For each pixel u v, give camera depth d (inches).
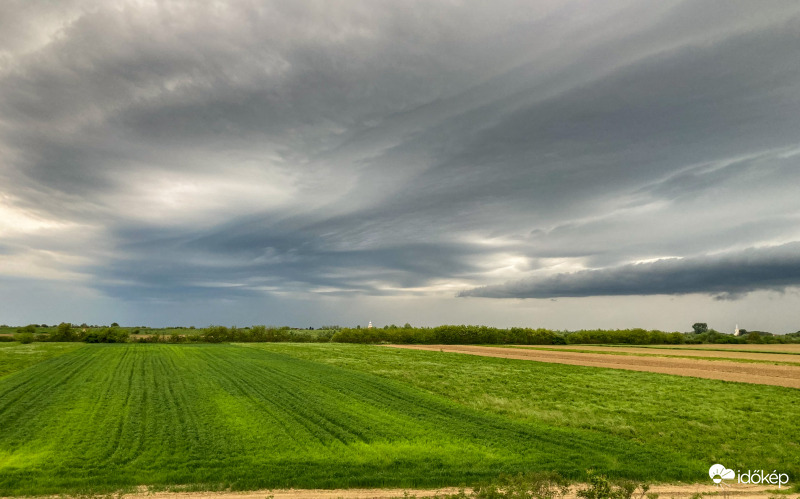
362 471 557.0
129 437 663.1
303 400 975.6
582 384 1323.8
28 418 757.3
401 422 808.3
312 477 530.6
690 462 631.8
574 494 502.0
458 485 527.5
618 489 468.1
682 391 1205.1
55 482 489.4
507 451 656.4
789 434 777.6
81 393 986.1
